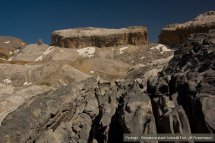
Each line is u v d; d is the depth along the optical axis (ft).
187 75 114.32
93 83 166.91
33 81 416.46
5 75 437.58
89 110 147.33
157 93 119.75
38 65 459.32
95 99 153.79
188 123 99.45
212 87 102.32
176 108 104.53
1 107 209.87
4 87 261.65
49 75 398.01
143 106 112.37
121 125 115.34
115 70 518.78
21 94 239.71
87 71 510.58
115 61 549.13
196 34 147.13
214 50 119.85
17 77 431.02
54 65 431.84
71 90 152.66
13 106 213.46
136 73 234.38
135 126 108.78
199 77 110.63
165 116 103.09
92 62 542.98
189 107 105.29
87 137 136.67
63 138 134.92
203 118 95.50
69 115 144.77
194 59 126.00
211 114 95.04
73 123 143.54
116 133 124.47
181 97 112.06
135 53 650.02
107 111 131.23
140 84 137.80
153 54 622.54
